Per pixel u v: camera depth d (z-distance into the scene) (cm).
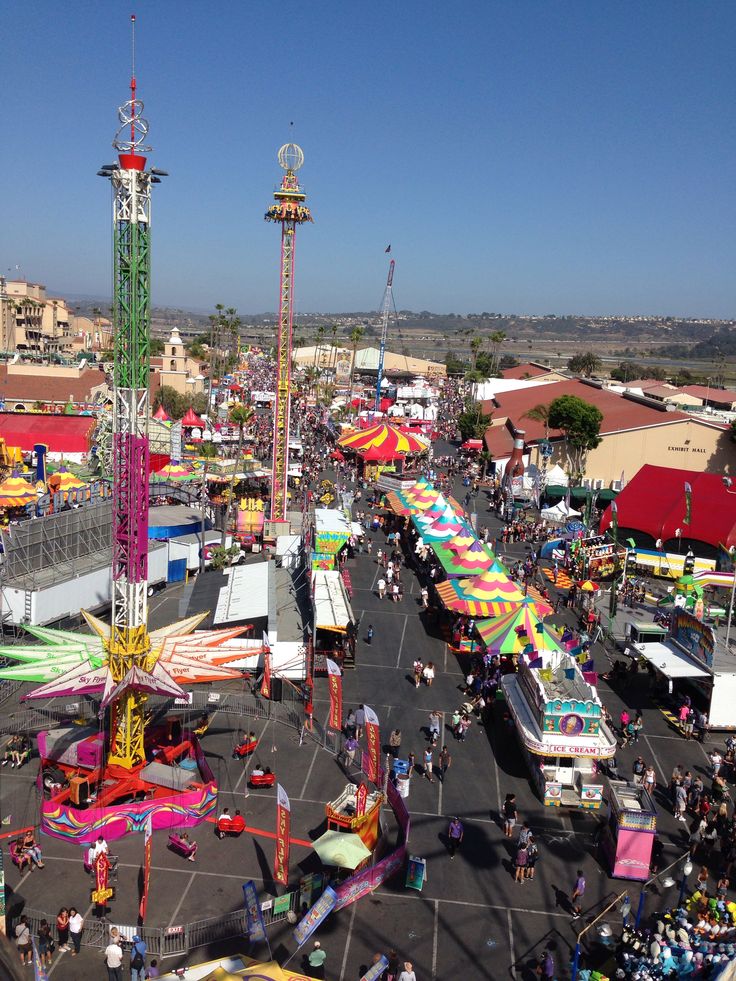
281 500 6069
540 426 9462
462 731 3278
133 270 2419
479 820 2712
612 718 3538
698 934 2136
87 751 2727
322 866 2380
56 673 2642
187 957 2011
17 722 3141
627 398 10331
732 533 5934
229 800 2719
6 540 3828
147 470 2534
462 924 2195
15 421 8638
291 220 5791
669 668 3506
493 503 7988
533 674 3053
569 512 7125
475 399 14812
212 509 6272
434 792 2872
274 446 6012
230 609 3812
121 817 2484
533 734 2831
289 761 2995
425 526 5656
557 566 5756
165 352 15588
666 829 2728
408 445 8938
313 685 3681
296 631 3738
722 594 5116
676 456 8225
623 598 4897
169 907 2173
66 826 2442
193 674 2709
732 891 2398
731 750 3178
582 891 2272
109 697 2447
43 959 1970
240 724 3275
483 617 4159
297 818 2630
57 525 4112
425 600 4869
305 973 1975
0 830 2488
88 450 8369
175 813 2550
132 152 2381
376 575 5469
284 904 2152
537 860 2502
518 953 2095
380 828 2594
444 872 2420
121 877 2298
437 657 4122
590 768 2833
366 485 8638
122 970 1950
